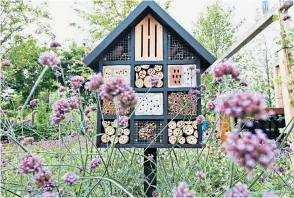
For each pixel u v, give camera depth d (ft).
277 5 10.21
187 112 7.11
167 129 7.08
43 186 3.53
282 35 9.67
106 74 7.32
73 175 3.83
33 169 3.52
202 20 36.81
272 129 13.42
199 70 7.16
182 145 6.96
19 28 38.17
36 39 38.73
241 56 25.03
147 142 7.08
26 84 38.70
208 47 35.76
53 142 9.08
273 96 17.62
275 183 6.68
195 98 6.95
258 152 2.43
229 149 2.48
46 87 42.27
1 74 6.47
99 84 3.98
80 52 29.37
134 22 7.36
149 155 7.17
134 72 7.32
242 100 2.57
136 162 7.30
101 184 5.76
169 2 32.48
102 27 32.09
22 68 38.78
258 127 13.46
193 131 7.06
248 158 2.42
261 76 23.68
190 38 7.18
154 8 7.25
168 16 7.24
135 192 6.48
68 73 18.34
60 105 4.66
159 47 7.35
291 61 9.32
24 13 37.86
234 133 2.60
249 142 2.45
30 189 4.58
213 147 8.39
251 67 24.58
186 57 7.36
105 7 32.86
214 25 36.24
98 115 7.05
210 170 6.88
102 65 7.33
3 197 5.09
